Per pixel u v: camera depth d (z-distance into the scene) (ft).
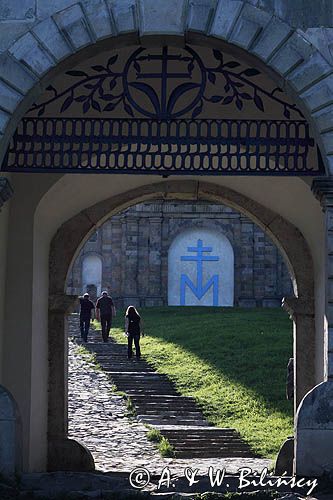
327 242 37.73
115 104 40.22
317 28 38.63
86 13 38.70
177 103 45.83
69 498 34.40
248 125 40.09
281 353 100.32
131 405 81.92
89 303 117.39
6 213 48.34
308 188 49.29
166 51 40.06
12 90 38.42
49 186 48.93
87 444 66.80
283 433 71.82
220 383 89.40
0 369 47.55
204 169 39.75
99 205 55.01
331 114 38.22
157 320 133.39
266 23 38.65
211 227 165.99
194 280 165.17
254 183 53.21
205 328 118.93
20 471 37.19
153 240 166.20
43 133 40.06
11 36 38.63
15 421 36.50
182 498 34.17
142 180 54.95
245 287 164.76
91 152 39.88
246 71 41.01
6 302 48.52
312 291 53.83
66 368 54.54
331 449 35.83
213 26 38.63
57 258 54.19
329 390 36.11
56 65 38.68
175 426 74.38
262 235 165.27
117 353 108.06
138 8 38.68
